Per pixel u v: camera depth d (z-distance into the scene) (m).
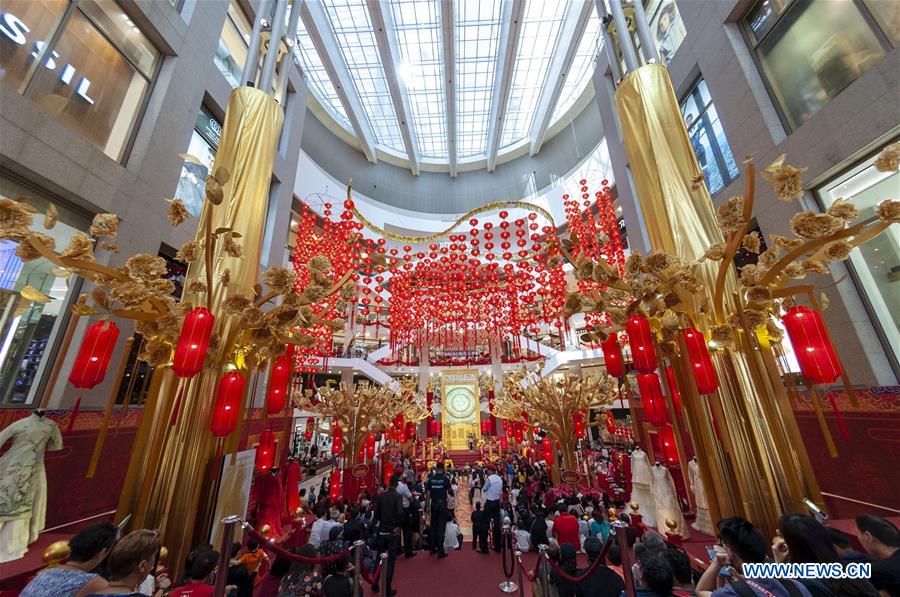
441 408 19.20
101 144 4.91
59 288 4.18
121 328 4.82
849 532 3.16
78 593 1.39
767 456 2.51
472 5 15.27
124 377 4.80
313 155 19.28
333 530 3.83
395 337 13.16
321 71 18.33
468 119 21.45
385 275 15.72
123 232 4.94
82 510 3.96
